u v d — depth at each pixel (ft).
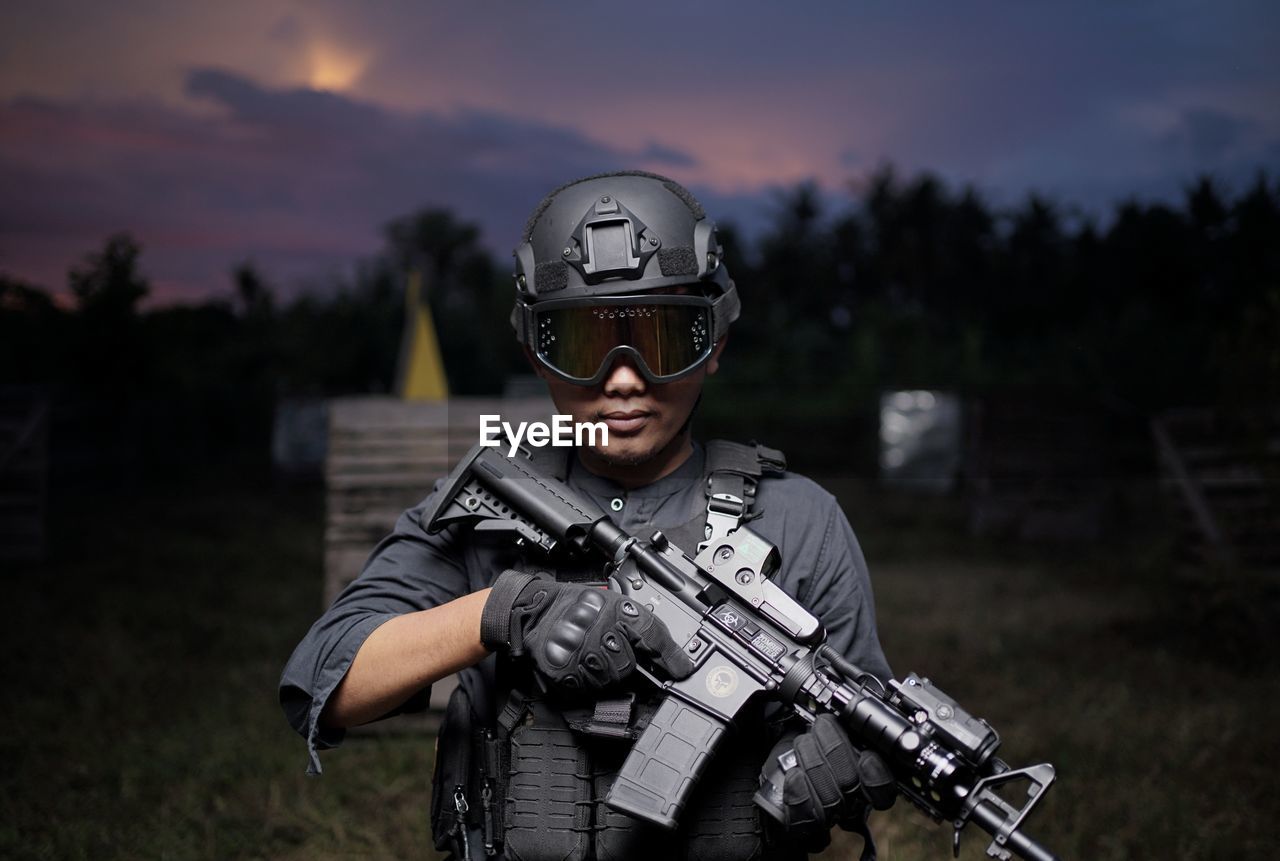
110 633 22.95
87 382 60.23
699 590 4.77
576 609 4.50
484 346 89.81
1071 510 42.47
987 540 41.86
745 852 4.75
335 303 81.61
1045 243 152.35
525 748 4.83
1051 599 28.94
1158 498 44.52
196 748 15.31
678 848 4.72
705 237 4.98
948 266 159.02
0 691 18.21
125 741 15.78
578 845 4.70
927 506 53.21
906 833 12.24
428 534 5.22
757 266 179.11
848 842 11.98
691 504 5.15
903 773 4.48
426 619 4.74
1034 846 4.17
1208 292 102.32
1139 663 20.76
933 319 135.74
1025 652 22.03
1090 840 12.14
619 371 4.79
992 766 4.37
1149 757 14.89
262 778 14.19
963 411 59.88
